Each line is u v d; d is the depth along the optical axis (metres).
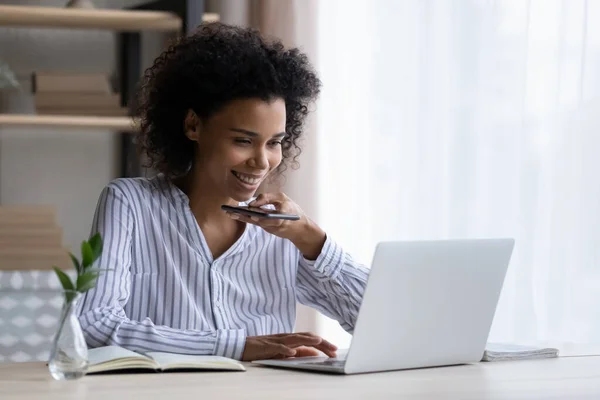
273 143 2.44
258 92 2.35
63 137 4.51
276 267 2.53
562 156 3.81
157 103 2.53
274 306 2.52
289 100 2.64
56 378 1.77
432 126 4.18
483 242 2.12
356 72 4.38
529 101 3.89
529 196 3.88
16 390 1.64
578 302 3.77
